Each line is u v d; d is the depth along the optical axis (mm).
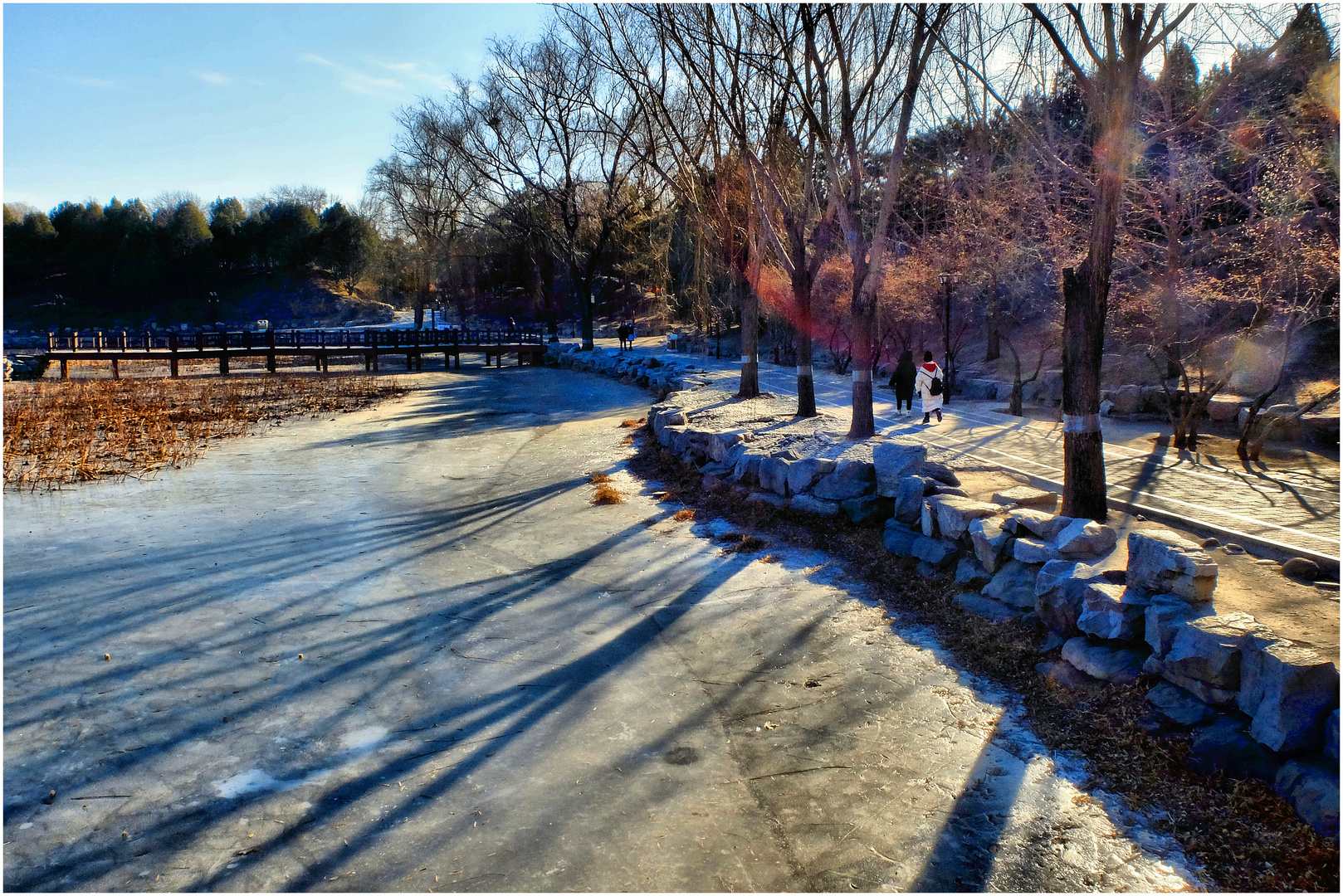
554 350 48938
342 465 15680
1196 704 4684
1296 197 13297
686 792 4586
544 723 5457
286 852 4074
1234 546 6465
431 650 6738
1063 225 17391
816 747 5074
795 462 10578
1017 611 6574
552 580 8609
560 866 3936
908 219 27609
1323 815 3750
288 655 6613
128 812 4430
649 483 13656
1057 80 12578
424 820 4344
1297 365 15688
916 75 10680
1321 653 4277
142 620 7395
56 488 13359
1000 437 13023
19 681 6094
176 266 114312
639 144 27547
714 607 7641
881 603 7527
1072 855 3957
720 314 37031
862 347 12383
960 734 5164
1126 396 15852
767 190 16547
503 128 44438
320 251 121375
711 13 12977
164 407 25250
